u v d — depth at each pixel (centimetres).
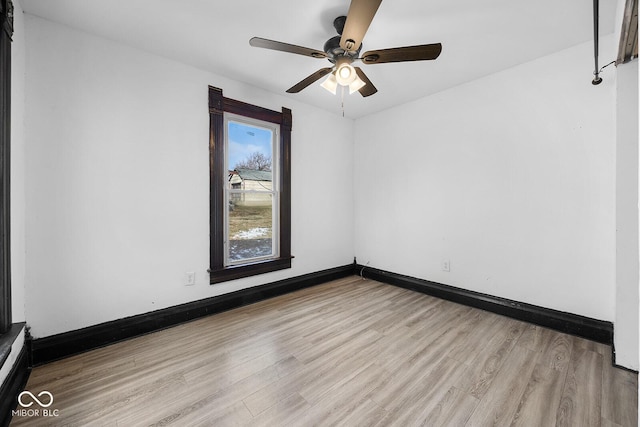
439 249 308
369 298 304
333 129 374
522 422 130
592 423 129
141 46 218
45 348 181
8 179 149
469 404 142
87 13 180
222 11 180
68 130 191
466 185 283
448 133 296
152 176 228
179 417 134
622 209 173
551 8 176
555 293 229
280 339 212
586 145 212
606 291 205
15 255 162
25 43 177
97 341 201
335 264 382
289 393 151
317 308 275
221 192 268
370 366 176
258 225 311
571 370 170
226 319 250
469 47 219
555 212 228
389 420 132
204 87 256
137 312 221
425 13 180
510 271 254
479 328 229
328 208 371
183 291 246
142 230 223
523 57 233
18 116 167
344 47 165
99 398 147
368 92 233
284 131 318
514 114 248
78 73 195
